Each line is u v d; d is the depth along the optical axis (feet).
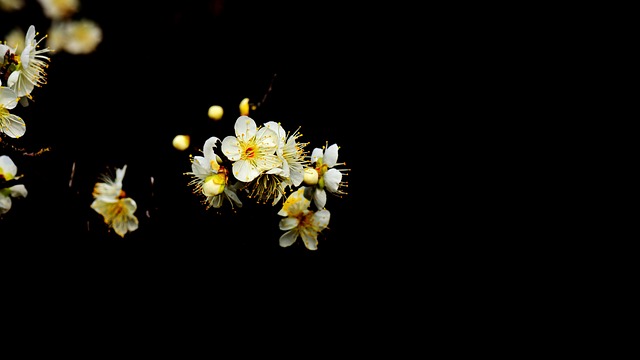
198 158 2.17
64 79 2.56
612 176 2.64
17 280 2.41
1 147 2.19
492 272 2.66
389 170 2.64
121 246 2.40
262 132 2.17
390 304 2.63
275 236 2.41
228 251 2.44
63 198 2.26
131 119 2.48
